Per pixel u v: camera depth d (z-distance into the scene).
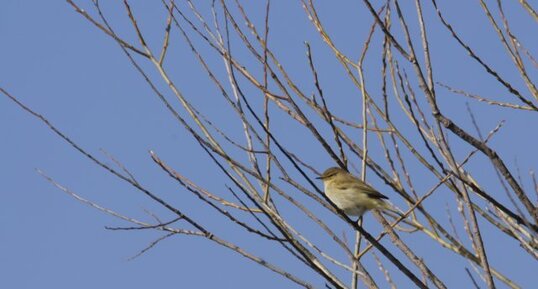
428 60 10.63
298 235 11.70
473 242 11.66
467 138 10.27
